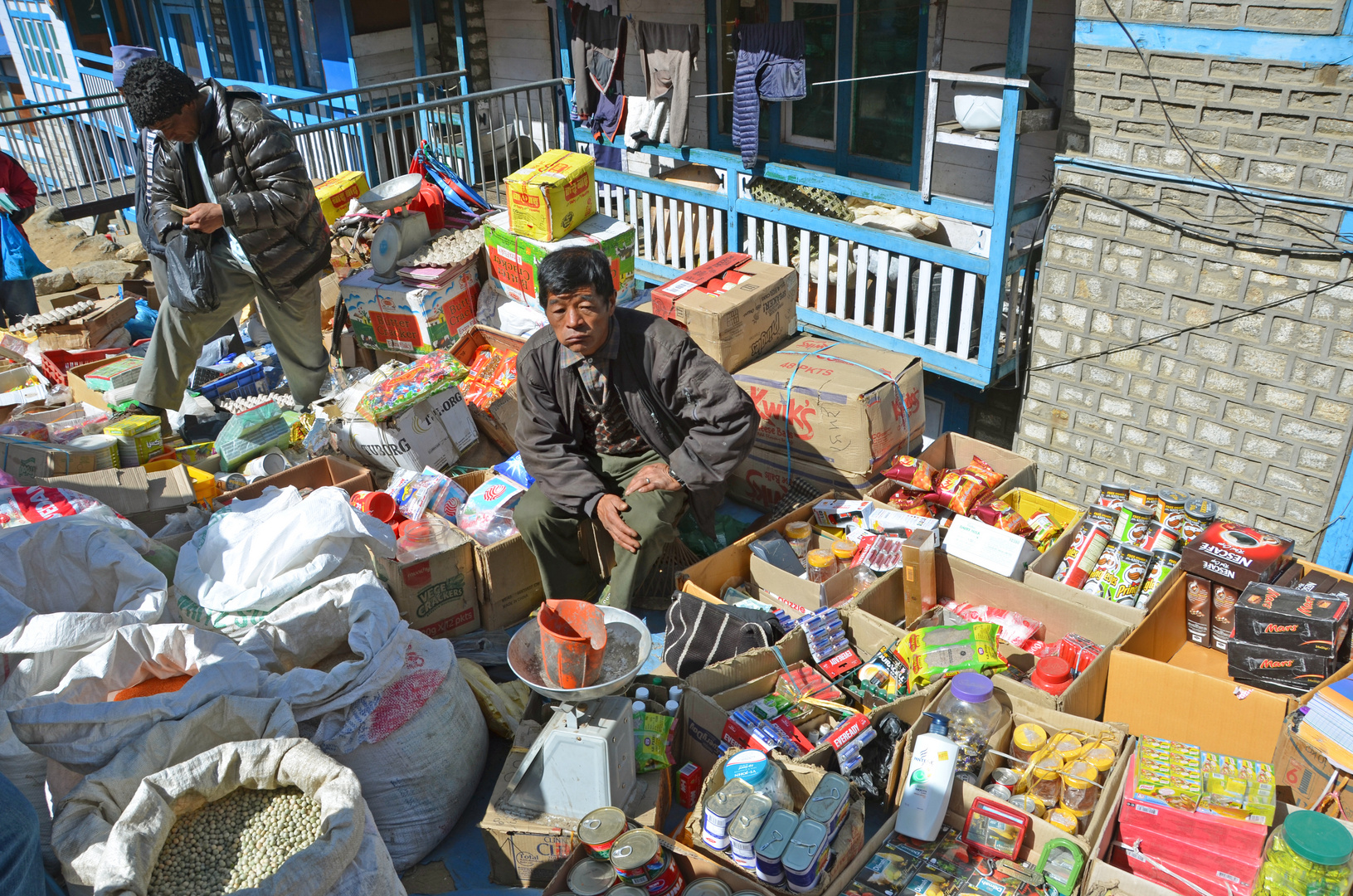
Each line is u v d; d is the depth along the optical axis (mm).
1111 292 4969
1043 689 3020
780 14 6719
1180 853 2471
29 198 7172
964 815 2615
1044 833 2471
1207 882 2428
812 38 6617
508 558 3547
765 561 3607
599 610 2605
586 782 2520
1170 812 2447
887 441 4090
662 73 6703
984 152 5992
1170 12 4316
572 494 3346
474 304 5340
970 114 5121
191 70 12398
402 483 3848
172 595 2988
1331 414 4410
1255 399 4637
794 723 2926
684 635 3197
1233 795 2441
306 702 2547
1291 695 2891
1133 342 4980
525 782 2625
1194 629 3375
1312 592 3014
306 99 7520
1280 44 4047
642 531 3281
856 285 5895
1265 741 2799
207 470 4320
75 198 10148
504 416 4594
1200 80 4328
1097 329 5094
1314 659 2863
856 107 6562
